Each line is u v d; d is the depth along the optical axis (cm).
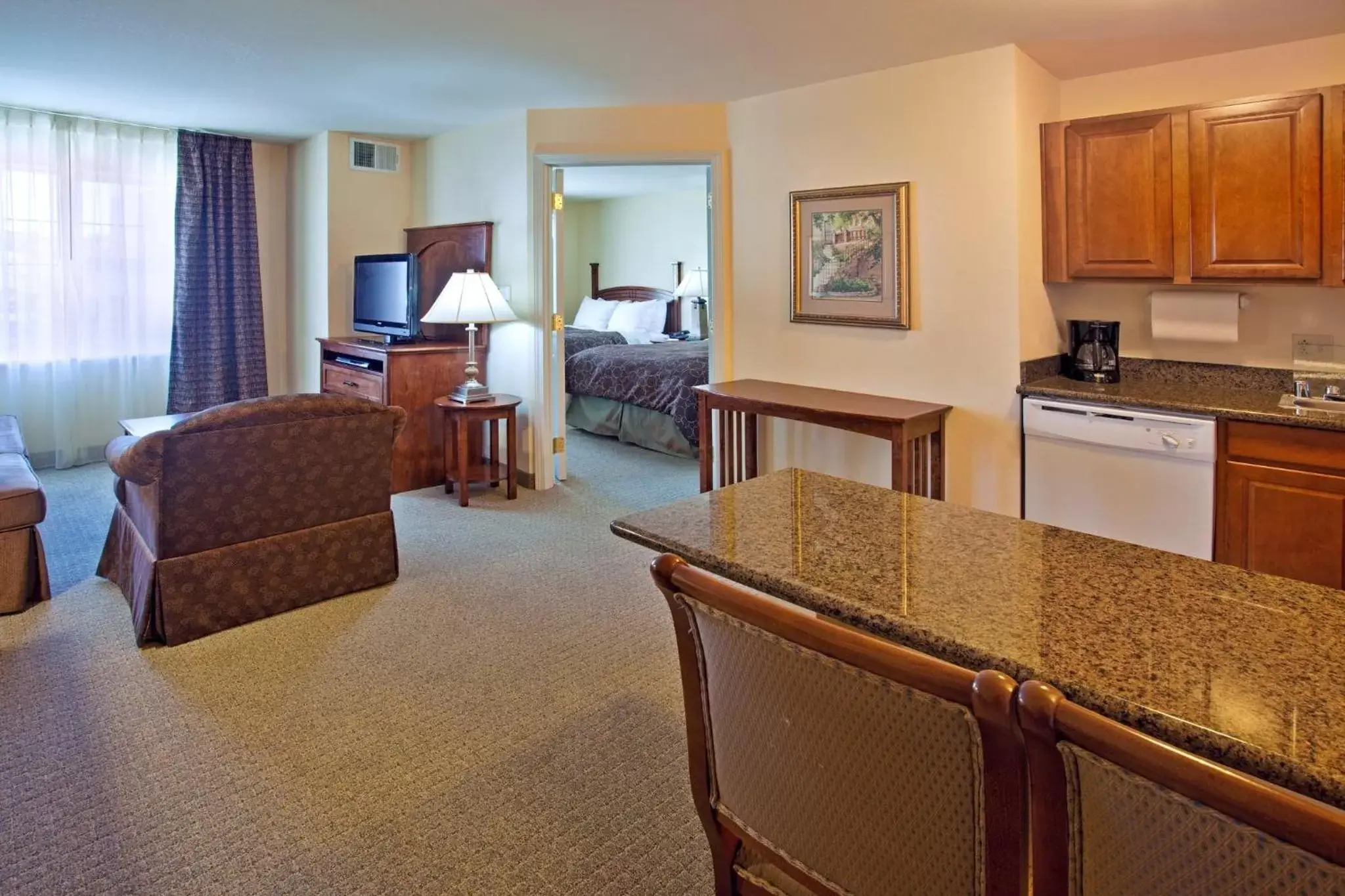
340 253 533
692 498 170
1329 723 81
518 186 466
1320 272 273
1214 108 288
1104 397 303
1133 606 112
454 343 516
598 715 235
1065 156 327
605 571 352
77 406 520
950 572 126
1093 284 352
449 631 290
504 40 322
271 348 589
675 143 433
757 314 421
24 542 304
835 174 380
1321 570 261
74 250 504
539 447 481
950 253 343
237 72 377
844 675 86
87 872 171
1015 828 77
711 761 112
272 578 299
